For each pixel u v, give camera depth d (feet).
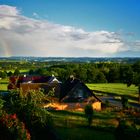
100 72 519.19
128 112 186.91
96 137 119.03
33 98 92.38
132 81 429.38
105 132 128.67
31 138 88.07
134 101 295.07
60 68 542.16
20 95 92.38
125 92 373.20
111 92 369.91
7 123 80.43
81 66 572.92
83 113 172.76
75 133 122.21
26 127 89.35
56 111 172.76
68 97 218.38
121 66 539.29
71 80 238.89
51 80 336.29
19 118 89.97
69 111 178.81
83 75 508.53
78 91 220.23
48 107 181.06
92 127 136.46
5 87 361.92
